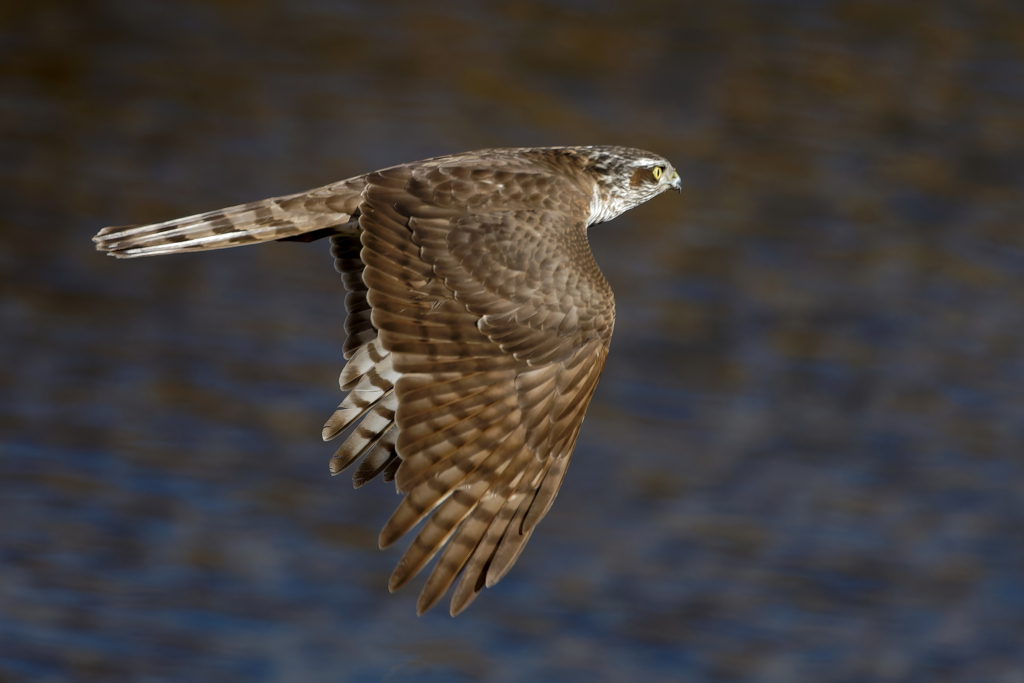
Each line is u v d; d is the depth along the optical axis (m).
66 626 12.99
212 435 16.20
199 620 13.27
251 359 17.94
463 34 27.03
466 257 6.30
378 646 13.19
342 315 19.25
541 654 13.28
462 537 6.08
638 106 25.47
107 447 15.79
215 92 24.88
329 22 27.17
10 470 15.20
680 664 13.41
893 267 21.52
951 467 17.06
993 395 18.67
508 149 7.93
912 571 15.06
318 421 16.69
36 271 19.48
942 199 23.56
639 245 21.38
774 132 25.08
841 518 15.93
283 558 14.21
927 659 13.77
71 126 23.42
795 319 19.97
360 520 14.90
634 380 18.25
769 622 14.09
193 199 21.83
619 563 14.75
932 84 27.12
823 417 17.83
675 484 16.23
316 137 23.80
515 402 6.20
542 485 6.22
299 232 7.03
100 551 14.05
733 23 28.53
